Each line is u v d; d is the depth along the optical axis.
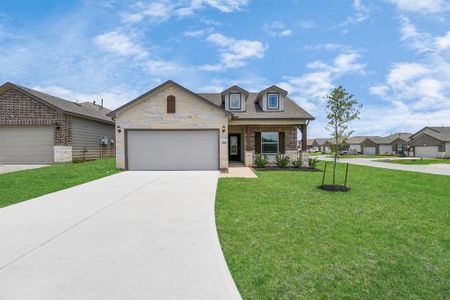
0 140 18.84
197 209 7.01
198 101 15.70
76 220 6.06
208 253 4.35
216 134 15.84
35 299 3.07
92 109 25.62
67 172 13.97
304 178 12.73
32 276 3.58
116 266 3.88
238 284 3.51
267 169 16.88
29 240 4.86
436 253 4.52
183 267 3.87
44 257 4.16
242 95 19.27
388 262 4.17
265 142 19.06
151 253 4.33
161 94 15.68
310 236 5.17
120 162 15.54
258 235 5.20
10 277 3.56
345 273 3.83
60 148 18.56
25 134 18.86
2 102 18.67
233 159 21.20
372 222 6.07
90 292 3.22
